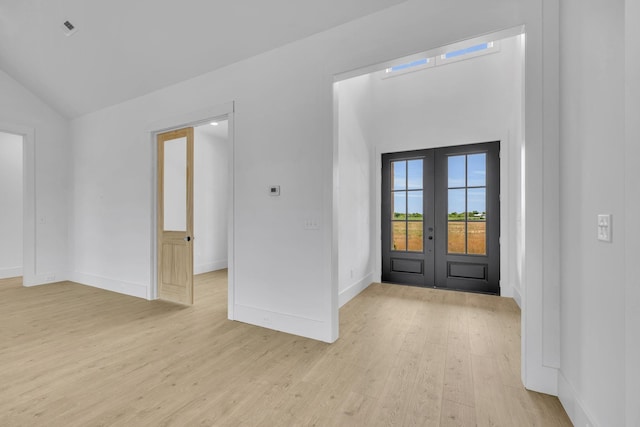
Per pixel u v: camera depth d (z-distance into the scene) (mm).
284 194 2869
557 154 1826
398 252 4789
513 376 2076
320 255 2680
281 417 1667
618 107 1217
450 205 4441
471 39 2080
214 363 2270
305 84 2754
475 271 4277
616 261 1236
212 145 6102
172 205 3861
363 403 1788
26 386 1960
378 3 2332
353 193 4152
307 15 2574
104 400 1815
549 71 1848
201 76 3443
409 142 4637
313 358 2344
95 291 4371
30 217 4695
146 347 2541
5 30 3768
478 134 4184
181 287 3768
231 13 2760
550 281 1842
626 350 1035
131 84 3891
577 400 1559
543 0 1860
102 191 4523
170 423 1617
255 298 3045
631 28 1020
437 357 2357
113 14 3094
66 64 3959
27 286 4652
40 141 4789
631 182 1014
